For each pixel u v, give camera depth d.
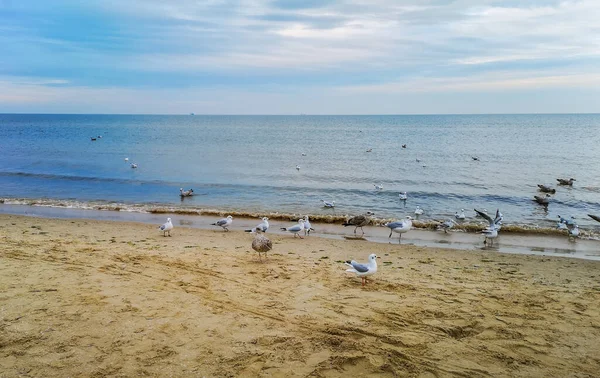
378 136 97.69
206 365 6.77
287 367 6.79
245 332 7.90
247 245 16.67
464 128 129.88
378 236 19.81
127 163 47.69
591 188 33.44
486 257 15.73
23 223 20.23
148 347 7.21
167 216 23.70
